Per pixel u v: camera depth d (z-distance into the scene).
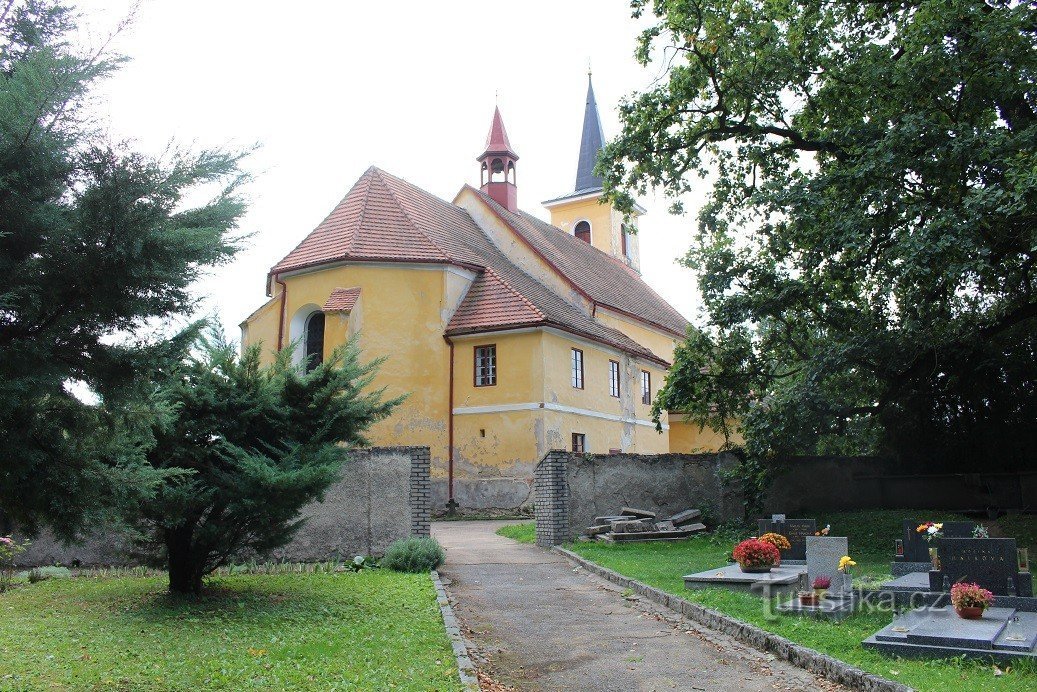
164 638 9.30
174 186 6.79
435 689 7.34
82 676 7.67
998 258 15.18
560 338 29.95
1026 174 12.31
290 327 29.80
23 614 10.86
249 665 8.12
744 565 12.25
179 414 10.60
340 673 7.86
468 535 21.89
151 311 7.00
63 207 6.42
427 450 16.22
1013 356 19.34
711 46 18.77
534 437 27.94
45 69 6.33
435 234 31.75
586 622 10.80
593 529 18.84
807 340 20.41
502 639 9.92
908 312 18.14
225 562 12.35
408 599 11.88
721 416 21.41
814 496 21.22
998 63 14.75
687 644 9.45
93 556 15.29
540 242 38.78
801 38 18.27
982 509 19.45
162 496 10.43
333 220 31.72
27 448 6.56
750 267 19.95
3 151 6.18
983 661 7.48
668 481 20.67
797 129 19.84
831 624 9.38
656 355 40.69
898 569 12.24
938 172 14.56
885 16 18.12
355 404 12.30
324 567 15.08
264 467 10.76
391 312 28.83
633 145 19.52
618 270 48.41
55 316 6.61
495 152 40.75
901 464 21.34
